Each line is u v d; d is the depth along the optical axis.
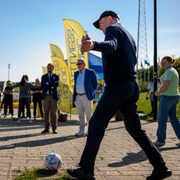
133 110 2.46
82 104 5.78
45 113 6.15
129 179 2.61
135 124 2.45
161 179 2.36
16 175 2.61
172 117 4.62
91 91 5.70
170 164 3.26
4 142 4.68
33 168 2.91
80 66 5.78
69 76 8.80
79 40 8.70
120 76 2.34
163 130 4.63
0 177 2.51
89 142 2.43
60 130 6.72
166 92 4.53
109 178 2.63
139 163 3.30
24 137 5.38
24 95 8.76
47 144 4.56
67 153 3.83
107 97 2.37
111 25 2.44
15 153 3.72
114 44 2.16
